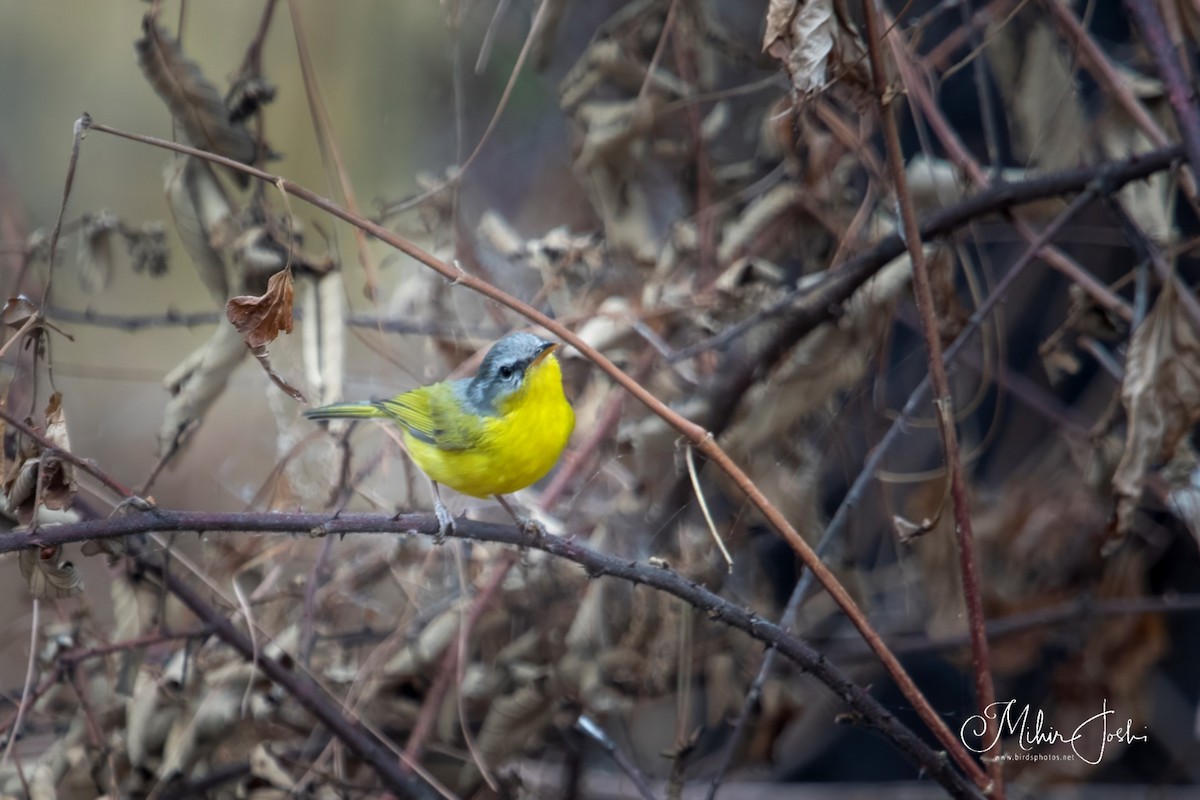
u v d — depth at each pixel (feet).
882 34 25.58
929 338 22.90
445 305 37.52
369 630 35.40
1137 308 28.45
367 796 33.14
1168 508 35.76
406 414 30.66
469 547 35.22
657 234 39.83
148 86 66.33
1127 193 32.53
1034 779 37.58
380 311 37.93
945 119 41.70
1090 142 33.32
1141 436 27.14
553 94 45.27
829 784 45.75
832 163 34.53
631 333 35.27
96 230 33.47
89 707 29.71
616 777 43.86
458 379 34.06
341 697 34.91
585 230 44.42
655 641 34.14
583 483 35.58
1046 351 32.42
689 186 37.96
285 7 53.98
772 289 34.55
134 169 65.41
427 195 32.68
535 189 45.96
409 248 21.57
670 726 46.60
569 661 33.99
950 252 31.32
